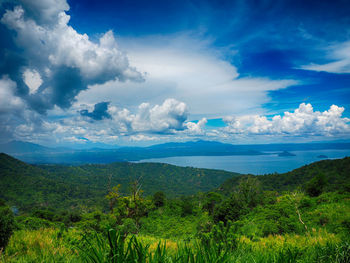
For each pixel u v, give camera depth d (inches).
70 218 1594.5
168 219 1520.7
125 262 61.8
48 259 114.2
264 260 92.1
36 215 1628.9
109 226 68.7
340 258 112.3
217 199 1808.6
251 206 1305.4
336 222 485.7
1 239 149.8
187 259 71.8
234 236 128.0
